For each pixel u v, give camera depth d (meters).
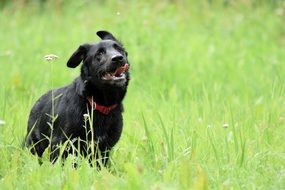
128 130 11.26
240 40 20.81
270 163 9.59
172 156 9.56
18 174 9.28
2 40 20.89
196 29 21.80
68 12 24.62
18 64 17.56
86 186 8.47
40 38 20.64
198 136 10.38
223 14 23.11
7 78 16.28
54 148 10.16
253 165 9.43
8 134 10.74
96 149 10.05
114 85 9.90
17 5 25.27
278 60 18.30
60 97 10.42
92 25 21.80
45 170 8.87
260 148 10.16
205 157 9.70
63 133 10.09
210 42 20.20
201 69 17.19
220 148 10.02
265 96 14.18
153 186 8.00
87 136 9.98
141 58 17.41
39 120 10.70
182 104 13.52
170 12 22.62
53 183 8.32
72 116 10.07
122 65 9.96
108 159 10.27
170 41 19.58
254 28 21.95
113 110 10.25
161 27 20.55
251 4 23.41
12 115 11.55
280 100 11.98
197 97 13.73
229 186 8.38
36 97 12.88
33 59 18.22
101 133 10.20
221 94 14.69
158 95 14.52
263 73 16.55
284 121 11.25
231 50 19.48
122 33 18.28
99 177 8.87
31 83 15.81
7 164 9.50
